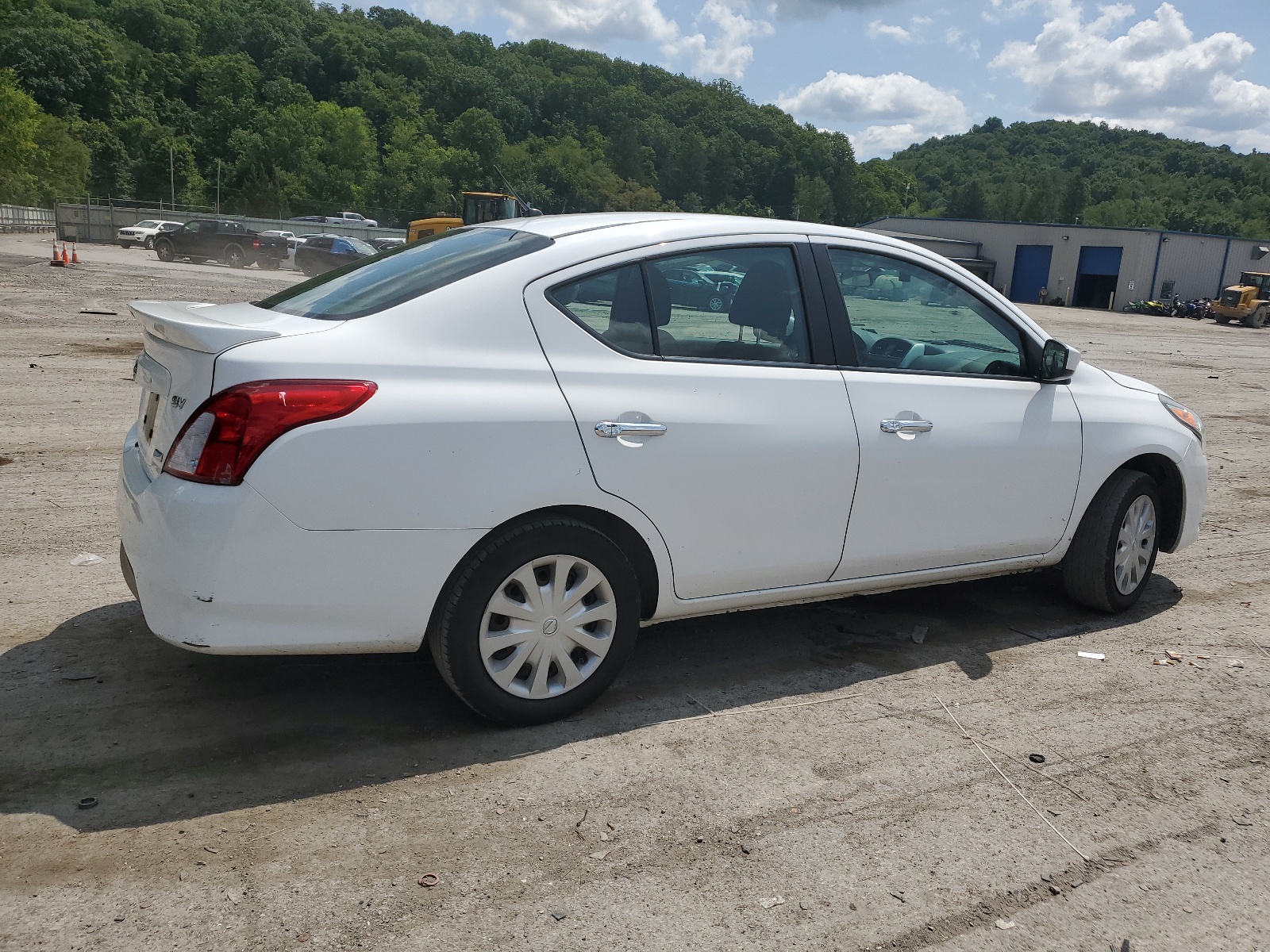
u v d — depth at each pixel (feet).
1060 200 623.36
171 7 572.51
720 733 11.48
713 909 8.32
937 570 13.92
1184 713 12.50
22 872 8.38
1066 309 190.49
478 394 10.32
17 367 35.88
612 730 11.43
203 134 444.96
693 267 11.87
